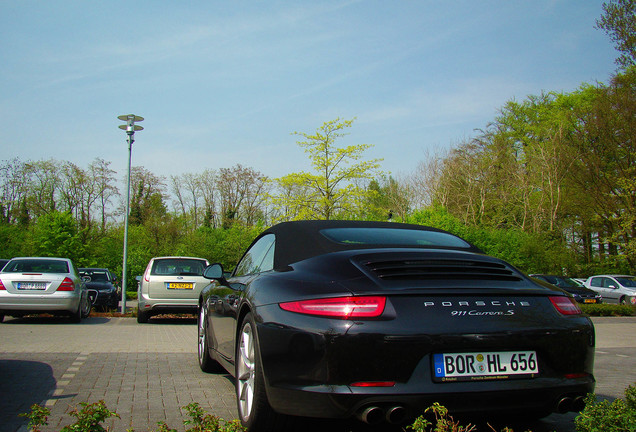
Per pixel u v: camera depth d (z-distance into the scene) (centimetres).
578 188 3822
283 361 305
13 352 720
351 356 283
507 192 4612
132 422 383
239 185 5788
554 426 382
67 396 464
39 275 1155
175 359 686
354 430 363
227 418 396
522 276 342
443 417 286
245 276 451
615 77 3550
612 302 2556
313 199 3119
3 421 380
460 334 290
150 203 5691
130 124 1909
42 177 5184
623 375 630
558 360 308
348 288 302
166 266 1281
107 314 1493
